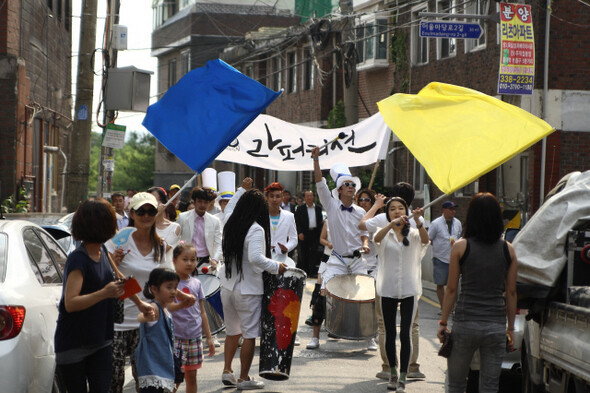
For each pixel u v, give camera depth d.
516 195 31.33
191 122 12.45
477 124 9.62
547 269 9.21
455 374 9.20
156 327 9.23
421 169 39.12
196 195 15.68
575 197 9.30
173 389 9.40
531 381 10.16
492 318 8.96
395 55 40.97
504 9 21.20
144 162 120.31
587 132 29.08
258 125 19.64
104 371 8.43
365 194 16.19
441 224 19.53
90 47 23.03
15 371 8.03
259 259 11.44
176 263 10.62
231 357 12.02
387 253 12.16
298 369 13.55
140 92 25.28
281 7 79.94
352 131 19.58
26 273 8.80
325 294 15.03
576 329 8.35
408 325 12.05
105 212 8.21
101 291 7.91
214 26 78.44
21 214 18.42
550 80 28.91
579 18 28.91
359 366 13.91
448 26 22.30
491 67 32.69
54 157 39.28
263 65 63.22
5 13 30.34
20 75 31.02
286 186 60.56
